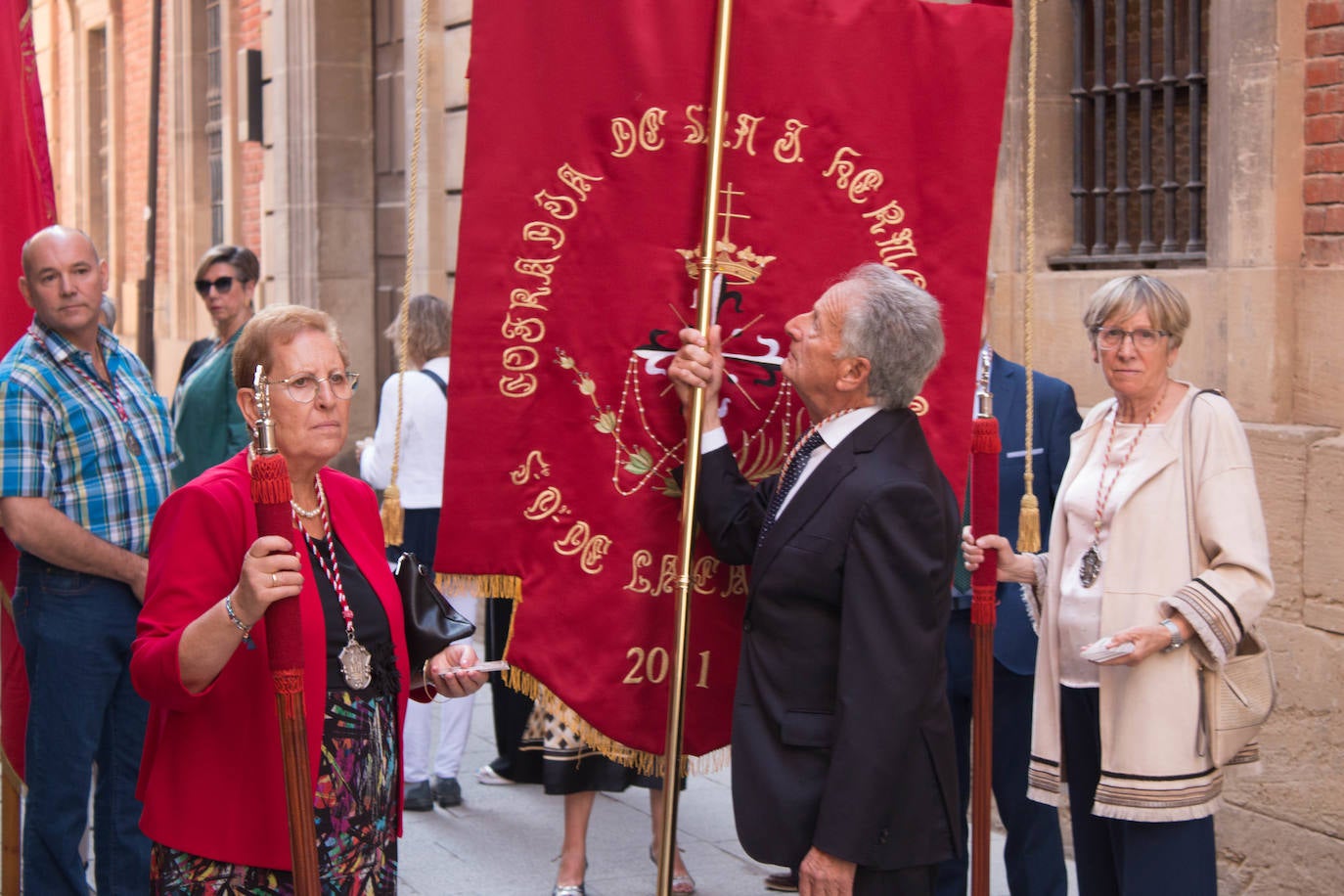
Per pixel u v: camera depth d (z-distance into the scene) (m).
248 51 10.77
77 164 17.16
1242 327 4.52
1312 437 4.29
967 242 3.04
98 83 16.73
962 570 4.08
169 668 2.41
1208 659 3.25
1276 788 4.41
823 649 2.72
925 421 3.07
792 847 2.70
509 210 2.89
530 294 2.92
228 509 2.59
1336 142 4.32
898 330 2.76
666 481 2.97
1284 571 4.36
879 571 2.64
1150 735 3.24
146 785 2.62
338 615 2.67
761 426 3.02
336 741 2.63
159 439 4.26
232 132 12.02
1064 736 3.54
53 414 3.97
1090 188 5.32
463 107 8.17
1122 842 3.40
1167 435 3.36
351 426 10.20
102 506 4.05
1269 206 4.43
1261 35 4.41
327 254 10.05
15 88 4.08
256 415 2.55
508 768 5.65
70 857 4.00
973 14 3.02
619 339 2.94
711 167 2.82
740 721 2.79
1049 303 5.20
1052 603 3.51
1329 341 4.34
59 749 3.97
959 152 3.02
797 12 2.95
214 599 2.57
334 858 2.61
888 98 3.00
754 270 2.97
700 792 5.81
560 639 2.96
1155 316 3.35
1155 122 5.07
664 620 3.00
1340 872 4.24
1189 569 3.29
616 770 4.52
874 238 3.02
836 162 2.99
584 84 2.89
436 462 5.44
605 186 2.91
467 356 2.91
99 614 4.00
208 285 5.94
